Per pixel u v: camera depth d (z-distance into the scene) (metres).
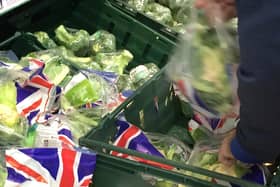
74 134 1.59
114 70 1.98
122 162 1.37
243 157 1.22
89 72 1.82
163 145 1.64
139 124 1.68
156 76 1.67
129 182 1.41
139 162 1.35
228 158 1.35
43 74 1.67
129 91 1.85
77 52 2.06
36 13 2.08
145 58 2.13
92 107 1.69
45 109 1.64
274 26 0.90
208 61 1.18
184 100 1.57
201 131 1.63
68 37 2.06
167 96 1.77
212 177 1.29
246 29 0.93
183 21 2.21
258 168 1.37
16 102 1.61
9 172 1.37
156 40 2.07
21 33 1.94
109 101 1.74
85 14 2.23
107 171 1.42
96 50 2.07
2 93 1.60
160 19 2.16
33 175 1.38
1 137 1.51
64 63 1.86
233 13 1.13
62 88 1.74
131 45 2.16
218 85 1.18
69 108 1.68
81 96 1.71
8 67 1.68
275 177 1.32
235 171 1.37
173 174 1.32
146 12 2.21
